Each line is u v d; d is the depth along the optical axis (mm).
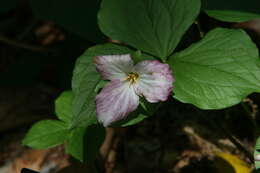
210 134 1052
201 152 1031
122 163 1051
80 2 1056
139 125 1092
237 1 964
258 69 830
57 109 963
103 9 875
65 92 979
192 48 864
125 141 1076
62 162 1071
